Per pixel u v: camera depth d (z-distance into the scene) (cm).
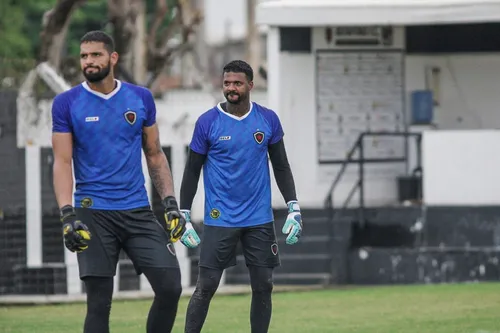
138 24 8106
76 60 7425
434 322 4041
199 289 3142
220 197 3116
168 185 2822
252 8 9762
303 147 6266
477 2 5809
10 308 4794
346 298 4944
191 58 11119
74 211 2706
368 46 6341
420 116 6381
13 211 5438
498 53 6450
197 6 15638
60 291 5388
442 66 6481
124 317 4300
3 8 11675
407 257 5744
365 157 6356
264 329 3142
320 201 6284
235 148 3091
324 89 6281
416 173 6200
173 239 2767
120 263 5425
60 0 6912
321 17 5922
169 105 8600
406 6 5853
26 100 5828
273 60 6200
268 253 3130
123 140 2738
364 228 5903
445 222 5850
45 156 5441
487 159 5819
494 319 4106
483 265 5725
